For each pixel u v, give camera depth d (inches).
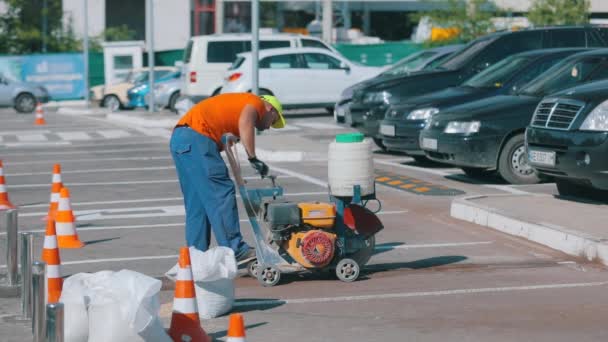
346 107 920.9
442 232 473.4
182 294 269.1
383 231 478.9
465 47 868.0
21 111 1720.0
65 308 256.4
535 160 520.7
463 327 300.4
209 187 356.8
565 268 389.4
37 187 681.0
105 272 272.5
